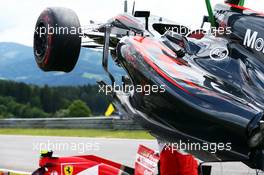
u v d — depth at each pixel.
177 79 13.84
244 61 14.04
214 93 13.36
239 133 12.60
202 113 13.09
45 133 74.75
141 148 18.64
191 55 14.97
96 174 19.11
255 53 13.95
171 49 15.27
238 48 14.35
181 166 17.19
